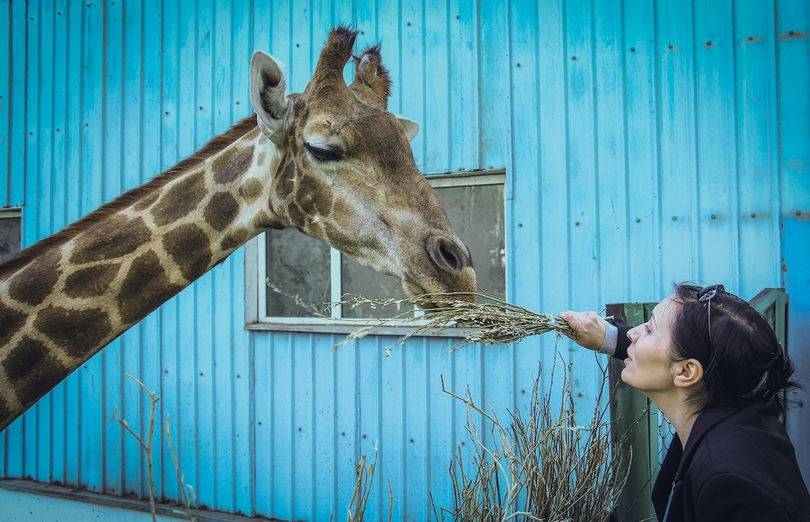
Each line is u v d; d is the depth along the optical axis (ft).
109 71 17.06
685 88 11.71
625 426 7.43
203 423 15.75
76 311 7.50
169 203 8.05
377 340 14.06
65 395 17.38
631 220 12.09
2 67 18.49
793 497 3.92
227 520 15.05
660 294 11.85
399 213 7.24
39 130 17.98
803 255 10.90
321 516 14.53
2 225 18.79
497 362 12.99
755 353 4.30
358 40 14.30
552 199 12.67
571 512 7.51
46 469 17.56
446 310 6.66
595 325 6.56
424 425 13.61
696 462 4.22
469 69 13.32
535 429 8.36
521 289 12.87
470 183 13.61
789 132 11.00
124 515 16.15
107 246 7.70
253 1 15.35
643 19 12.00
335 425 14.46
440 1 13.56
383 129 7.41
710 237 11.52
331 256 14.79
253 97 7.27
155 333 16.38
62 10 17.69
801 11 10.92
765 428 4.27
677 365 4.62
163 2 16.38
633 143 12.08
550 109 12.69
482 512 8.01
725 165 11.43
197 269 8.02
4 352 7.30
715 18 11.50
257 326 15.14
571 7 12.54
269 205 7.93
